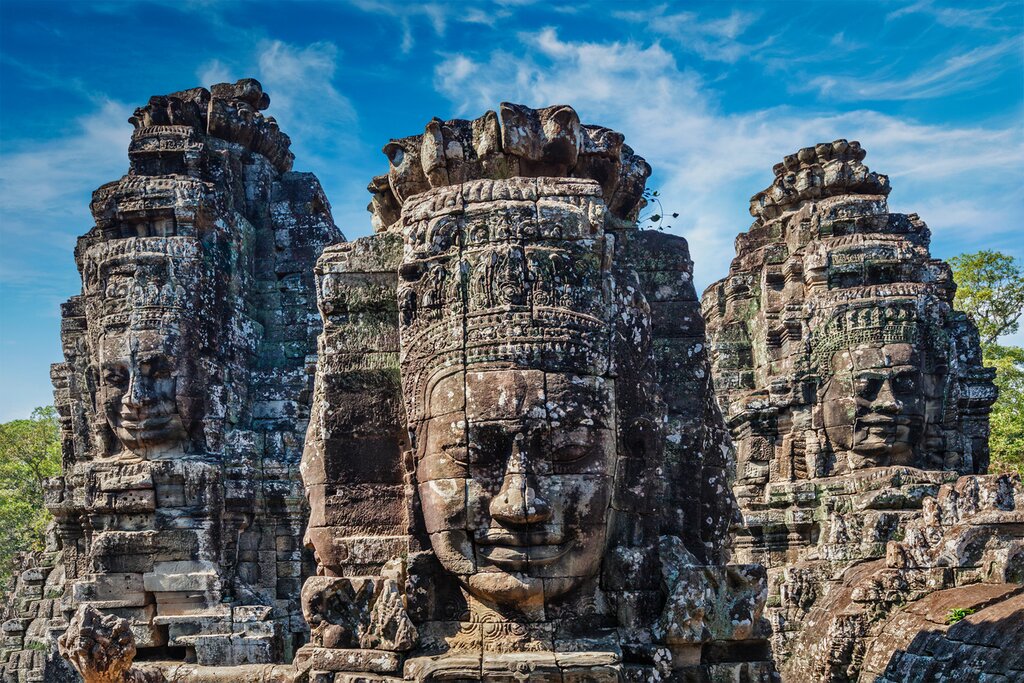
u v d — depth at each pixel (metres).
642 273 7.88
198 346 12.44
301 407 13.17
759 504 14.84
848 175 15.89
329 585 6.98
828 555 13.17
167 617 11.68
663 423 7.36
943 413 14.57
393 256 7.64
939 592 10.42
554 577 6.67
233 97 14.61
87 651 7.10
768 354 15.48
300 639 12.48
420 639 6.85
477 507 6.68
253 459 12.58
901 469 13.40
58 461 29.39
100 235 14.01
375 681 6.62
